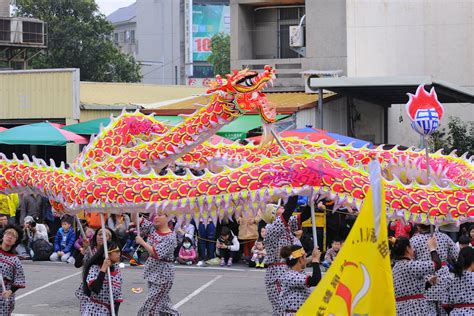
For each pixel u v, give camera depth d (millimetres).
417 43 34719
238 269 22516
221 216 13258
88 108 34656
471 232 17797
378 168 8406
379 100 33062
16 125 35688
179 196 13273
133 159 17109
